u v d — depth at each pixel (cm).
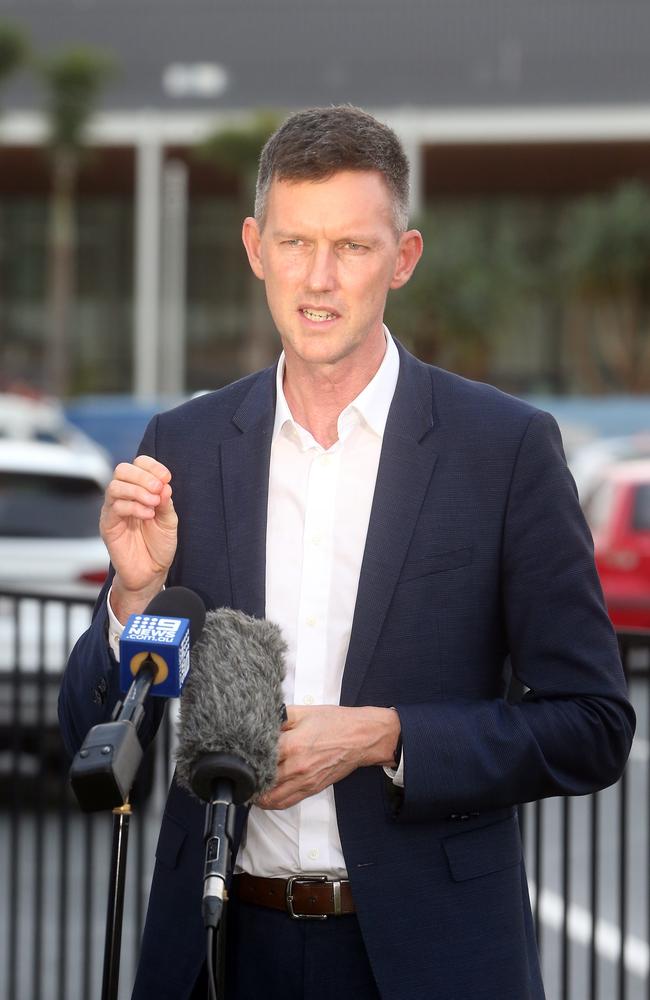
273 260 372
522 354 8156
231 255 8719
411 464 384
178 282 7969
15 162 8212
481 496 381
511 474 382
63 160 7056
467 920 372
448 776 359
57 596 746
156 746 727
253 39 8162
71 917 954
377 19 8112
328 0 8175
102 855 1070
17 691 769
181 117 7694
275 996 388
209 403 414
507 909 378
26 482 1378
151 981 381
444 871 374
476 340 6862
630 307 7269
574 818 1262
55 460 1413
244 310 8694
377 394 391
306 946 383
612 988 841
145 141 7675
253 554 389
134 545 372
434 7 7969
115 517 367
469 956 368
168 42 8194
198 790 332
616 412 3909
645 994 830
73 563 1338
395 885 372
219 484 398
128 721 314
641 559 2008
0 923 940
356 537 389
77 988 828
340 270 366
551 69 7844
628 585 2003
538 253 8700
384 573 377
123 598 379
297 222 364
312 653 386
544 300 7844
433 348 6925
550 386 8138
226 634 346
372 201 364
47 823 1146
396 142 373
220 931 357
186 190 8712
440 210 8875
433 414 394
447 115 7550
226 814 326
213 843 321
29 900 981
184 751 335
